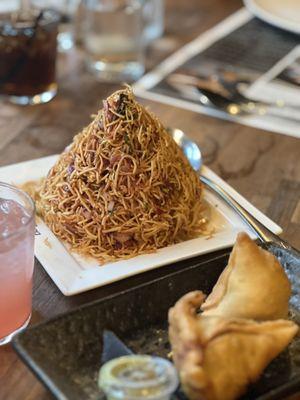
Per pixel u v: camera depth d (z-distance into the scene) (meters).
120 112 0.53
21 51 0.79
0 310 0.44
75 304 0.49
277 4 1.09
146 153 0.53
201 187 0.59
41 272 0.52
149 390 0.36
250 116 0.81
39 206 0.57
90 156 0.53
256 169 0.71
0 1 1.05
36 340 0.41
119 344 0.42
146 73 0.91
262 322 0.42
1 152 0.71
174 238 0.55
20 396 0.42
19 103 0.82
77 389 0.40
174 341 0.40
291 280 0.49
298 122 0.81
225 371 0.39
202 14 1.12
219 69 0.92
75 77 0.89
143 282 0.51
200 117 0.81
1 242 0.42
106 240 0.53
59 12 0.98
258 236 0.54
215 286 0.47
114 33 0.88
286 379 0.42
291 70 0.93
